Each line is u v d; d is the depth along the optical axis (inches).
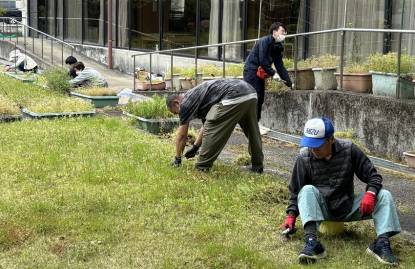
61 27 1057.5
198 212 241.6
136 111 427.2
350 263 196.7
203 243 210.2
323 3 559.5
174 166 305.6
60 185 273.3
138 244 208.8
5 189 265.7
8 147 345.4
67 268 190.2
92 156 327.3
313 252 196.9
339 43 438.3
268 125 453.4
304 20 577.9
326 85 418.6
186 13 741.9
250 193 261.3
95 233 217.6
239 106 287.0
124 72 867.4
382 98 362.0
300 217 213.8
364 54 428.8
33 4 1111.6
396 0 492.1
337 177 205.9
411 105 341.4
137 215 236.1
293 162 343.3
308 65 445.4
